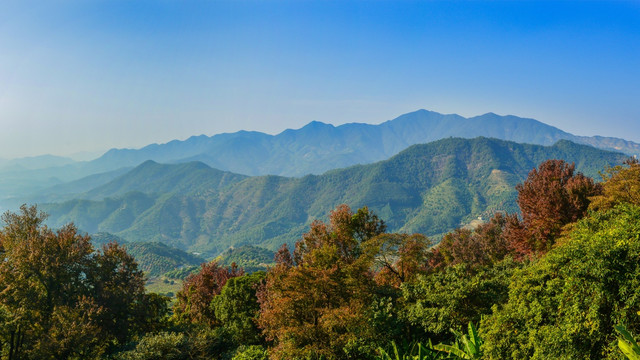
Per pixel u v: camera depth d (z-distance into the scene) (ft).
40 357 84.02
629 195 86.99
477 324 63.67
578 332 39.24
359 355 68.64
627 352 31.83
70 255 109.09
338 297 73.61
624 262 36.86
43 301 104.88
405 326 71.36
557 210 101.50
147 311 122.93
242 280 119.65
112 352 102.42
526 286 48.21
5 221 114.01
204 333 101.35
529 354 45.62
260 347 91.61
